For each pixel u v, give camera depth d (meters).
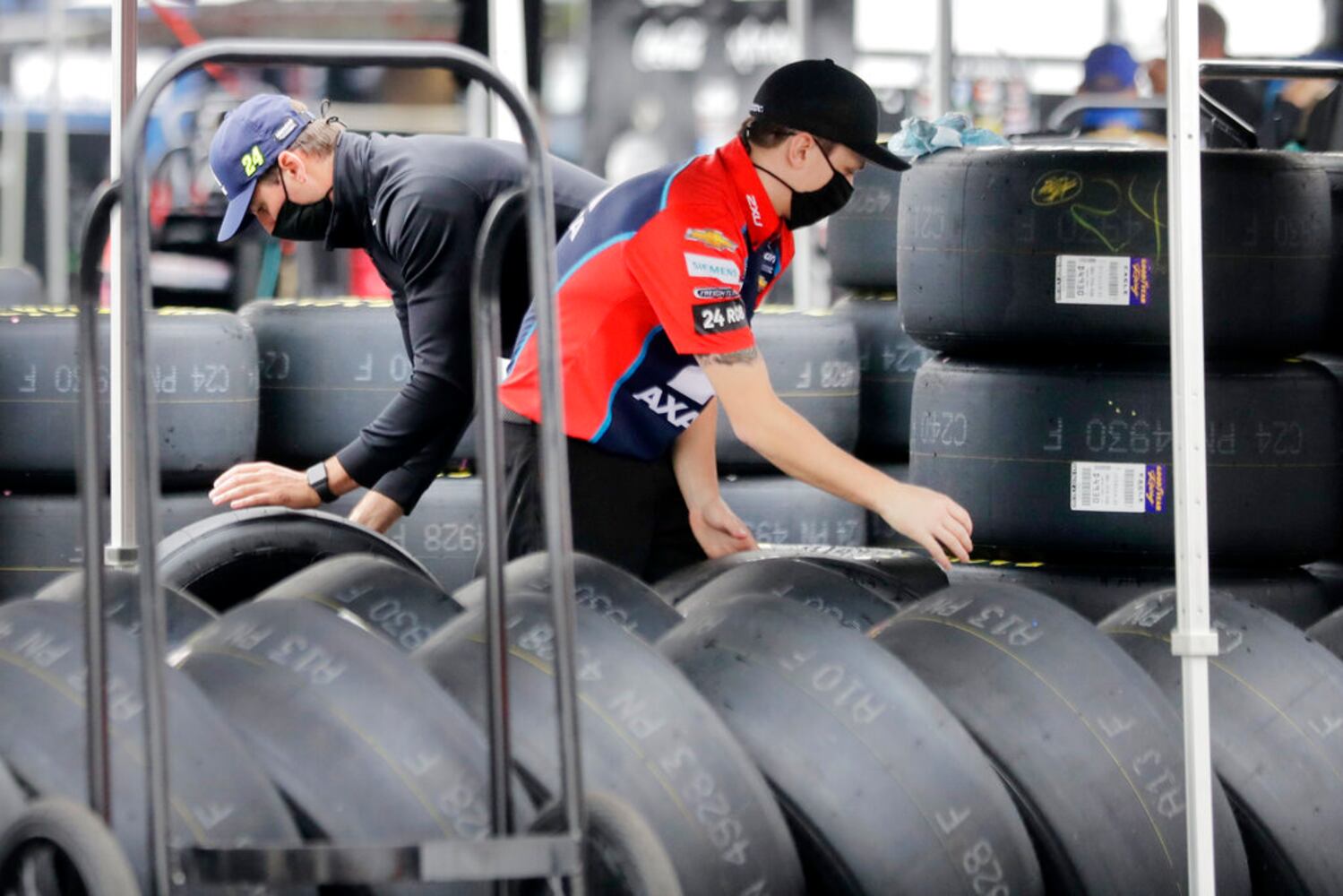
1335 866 6.48
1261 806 6.48
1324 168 8.39
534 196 4.81
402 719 5.38
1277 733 6.58
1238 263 8.06
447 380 7.79
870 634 6.56
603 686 5.59
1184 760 5.91
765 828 5.57
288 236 8.02
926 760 5.82
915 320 8.52
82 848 4.64
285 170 7.80
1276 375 8.21
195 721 5.25
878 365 9.98
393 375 9.75
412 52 4.77
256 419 9.59
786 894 5.57
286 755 5.33
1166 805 6.19
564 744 4.73
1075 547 8.14
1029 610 6.41
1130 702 6.26
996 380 8.22
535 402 7.62
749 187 7.21
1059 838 6.02
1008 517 8.20
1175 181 5.73
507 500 7.80
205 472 9.34
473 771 5.37
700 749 5.57
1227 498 8.12
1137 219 8.00
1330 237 8.37
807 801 5.71
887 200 9.93
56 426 9.06
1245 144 9.02
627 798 5.43
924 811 5.76
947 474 8.36
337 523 7.77
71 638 5.57
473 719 5.55
